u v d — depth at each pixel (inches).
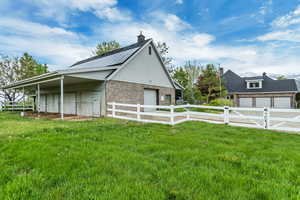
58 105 537.3
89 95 418.0
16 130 201.5
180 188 76.8
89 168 96.9
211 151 131.5
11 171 93.3
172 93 616.7
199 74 923.4
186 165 103.6
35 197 69.5
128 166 100.3
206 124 275.6
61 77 313.3
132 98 442.9
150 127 241.9
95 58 637.3
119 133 195.6
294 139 181.2
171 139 168.2
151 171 94.4
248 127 256.5
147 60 499.8
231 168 100.3
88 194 71.0
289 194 73.1
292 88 778.2
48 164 101.5
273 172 94.7
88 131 204.7
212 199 68.5
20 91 740.7
